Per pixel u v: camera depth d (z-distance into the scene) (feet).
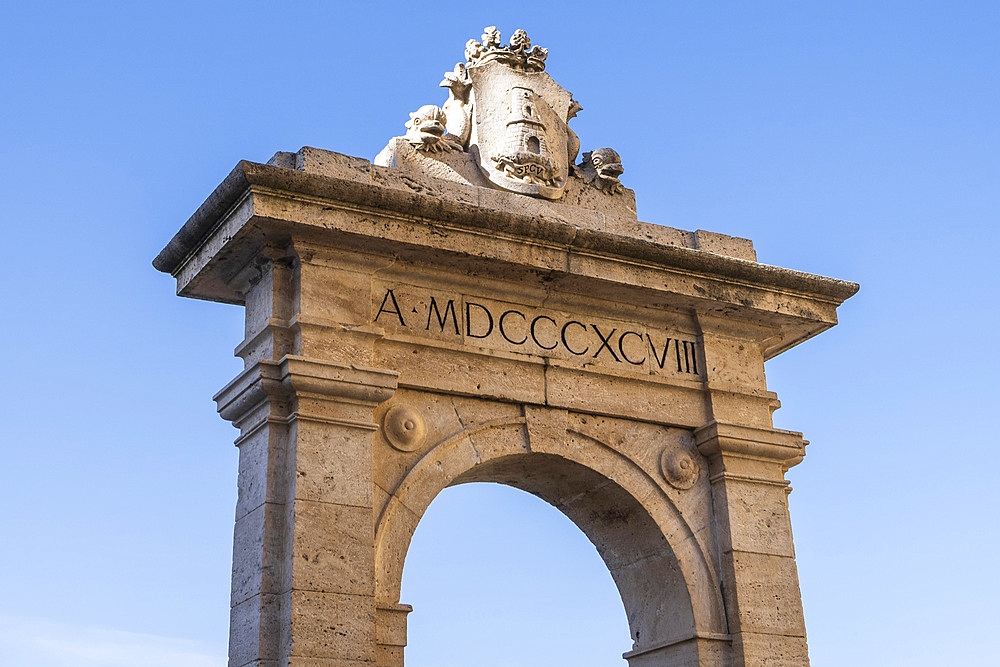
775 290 44.68
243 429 38.63
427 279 40.55
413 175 40.81
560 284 41.93
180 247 40.65
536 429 40.98
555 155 44.06
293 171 37.22
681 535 42.34
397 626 36.83
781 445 44.06
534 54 45.11
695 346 44.83
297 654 34.45
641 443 42.88
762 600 41.93
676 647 41.88
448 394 40.06
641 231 44.50
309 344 37.52
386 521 37.63
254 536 36.47
